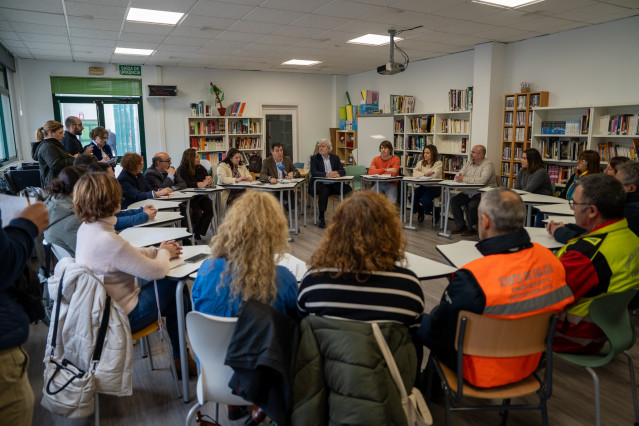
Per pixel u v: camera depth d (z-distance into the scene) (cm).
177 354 234
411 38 588
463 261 219
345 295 130
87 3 411
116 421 203
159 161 501
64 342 180
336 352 124
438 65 736
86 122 761
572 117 559
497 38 593
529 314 144
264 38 577
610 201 178
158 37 562
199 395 153
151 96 770
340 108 959
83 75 742
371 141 838
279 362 123
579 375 239
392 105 796
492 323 144
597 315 162
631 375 194
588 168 434
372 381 121
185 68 817
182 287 204
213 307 152
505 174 630
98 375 177
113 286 189
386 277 132
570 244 189
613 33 504
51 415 208
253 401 128
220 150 853
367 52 685
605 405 212
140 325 204
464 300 145
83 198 187
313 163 639
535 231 283
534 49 591
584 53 536
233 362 127
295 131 944
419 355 195
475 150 561
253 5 428
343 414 122
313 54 700
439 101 742
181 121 827
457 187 529
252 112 890
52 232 245
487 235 158
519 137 607
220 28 520
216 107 845
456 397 154
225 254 150
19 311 121
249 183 552
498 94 633
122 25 497
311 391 126
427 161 631
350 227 134
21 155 710
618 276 173
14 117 696
